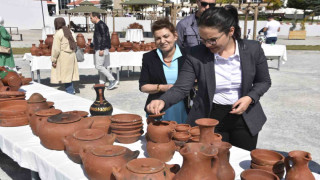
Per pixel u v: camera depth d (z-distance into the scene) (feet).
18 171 10.59
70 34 19.60
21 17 103.19
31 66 22.49
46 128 6.59
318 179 5.36
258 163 5.19
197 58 6.84
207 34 5.86
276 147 12.82
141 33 45.42
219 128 7.29
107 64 24.02
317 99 21.06
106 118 7.48
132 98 21.06
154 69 8.91
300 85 25.59
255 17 38.29
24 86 14.05
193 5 33.12
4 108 8.54
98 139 5.98
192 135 6.26
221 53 6.72
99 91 8.43
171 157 6.05
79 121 6.89
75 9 73.20
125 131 6.82
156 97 8.98
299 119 16.69
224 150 4.78
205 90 6.98
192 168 4.16
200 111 7.23
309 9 144.77
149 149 5.95
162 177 4.55
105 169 5.04
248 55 6.63
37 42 57.82
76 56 20.63
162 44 8.37
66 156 6.45
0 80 11.29
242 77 6.76
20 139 7.41
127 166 4.72
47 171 6.22
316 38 80.33
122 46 24.94
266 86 6.86
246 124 7.04
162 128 5.81
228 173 4.80
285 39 74.79
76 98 11.99
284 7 150.92
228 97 7.00
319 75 30.40
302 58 43.11
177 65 8.86
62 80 20.02
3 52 22.11
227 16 5.90
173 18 33.24
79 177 5.49
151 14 83.61
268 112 17.98
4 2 99.19
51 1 148.97
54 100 11.59
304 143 13.28
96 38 21.80
